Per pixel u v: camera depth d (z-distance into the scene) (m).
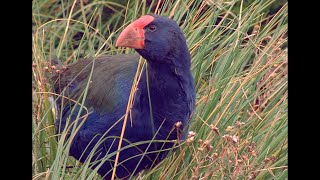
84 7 10.23
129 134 7.31
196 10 9.41
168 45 7.00
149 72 7.14
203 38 8.67
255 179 7.64
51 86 8.13
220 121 8.22
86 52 10.11
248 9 9.69
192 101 7.34
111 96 7.38
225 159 7.77
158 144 7.36
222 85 8.44
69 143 7.16
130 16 10.05
